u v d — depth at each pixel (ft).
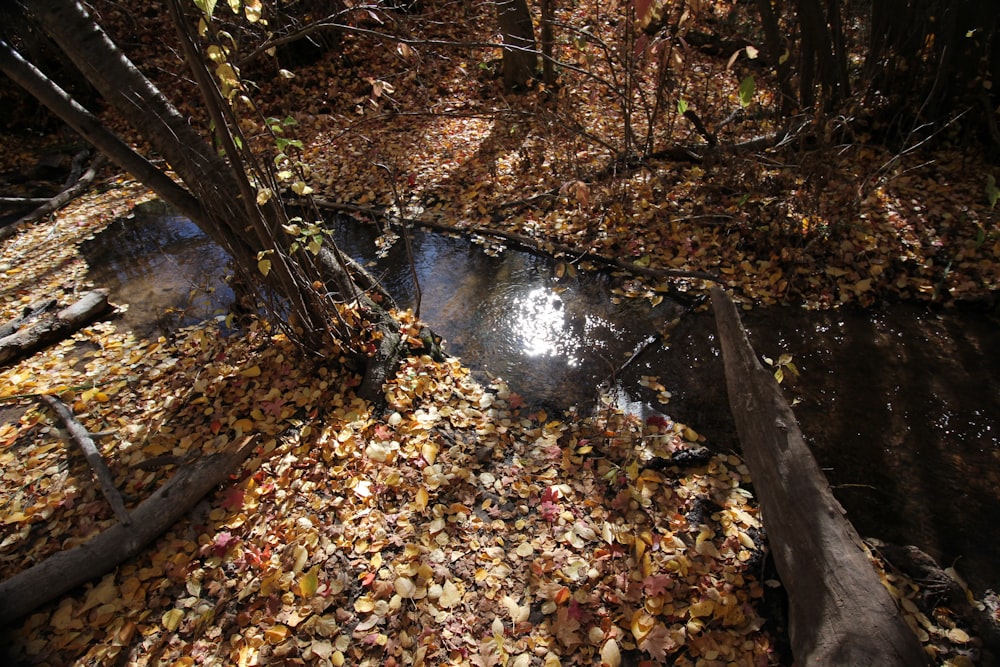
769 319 15.08
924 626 8.65
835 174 17.81
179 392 13.51
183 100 28.84
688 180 19.94
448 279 18.02
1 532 10.53
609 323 15.61
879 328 14.49
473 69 29.19
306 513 10.43
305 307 12.50
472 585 9.35
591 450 11.75
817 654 7.37
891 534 10.21
